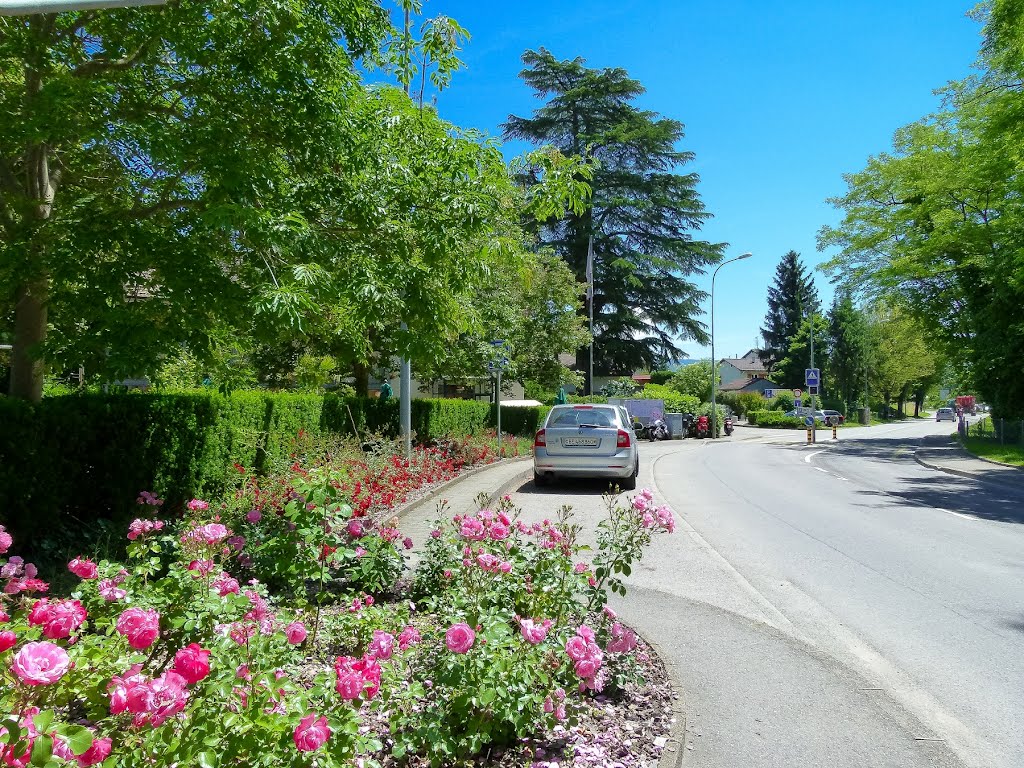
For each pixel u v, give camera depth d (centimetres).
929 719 412
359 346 933
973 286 3012
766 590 701
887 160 3222
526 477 1648
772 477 1866
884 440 3972
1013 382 2945
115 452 700
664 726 363
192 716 215
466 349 2150
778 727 391
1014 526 1102
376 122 777
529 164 850
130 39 695
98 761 185
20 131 602
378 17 779
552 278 3159
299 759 211
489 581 405
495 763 310
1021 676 480
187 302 625
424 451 1480
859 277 3419
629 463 1408
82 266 603
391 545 513
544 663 337
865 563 825
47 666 179
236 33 674
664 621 584
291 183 750
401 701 315
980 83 2683
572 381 3409
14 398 615
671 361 4691
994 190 2702
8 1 387
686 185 4256
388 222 754
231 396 898
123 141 678
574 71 4209
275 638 300
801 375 8344
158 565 370
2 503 584
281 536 463
